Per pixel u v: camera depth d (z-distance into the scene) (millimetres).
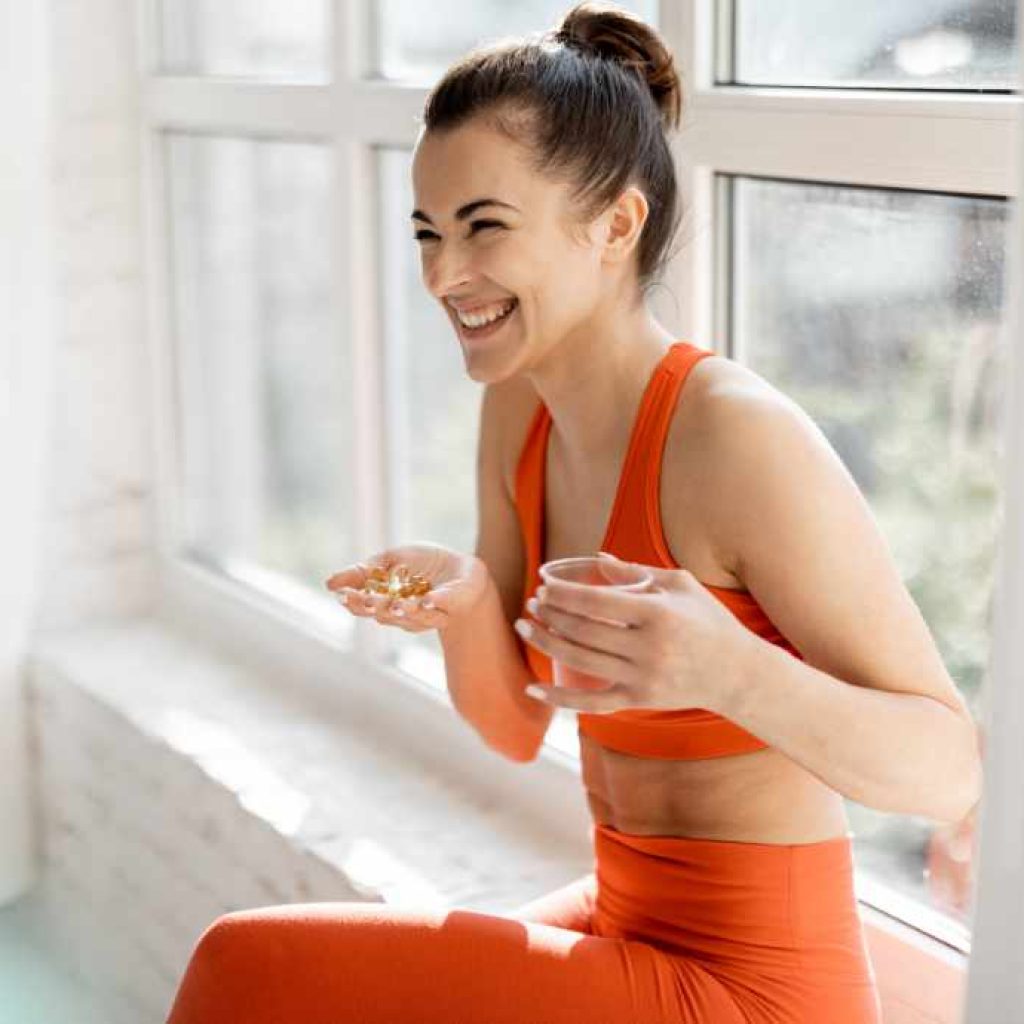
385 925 1676
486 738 2066
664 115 1826
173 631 3588
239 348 3539
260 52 3135
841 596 1608
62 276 3451
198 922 2941
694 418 1680
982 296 1851
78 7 3359
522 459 1931
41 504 3418
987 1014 1479
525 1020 1637
